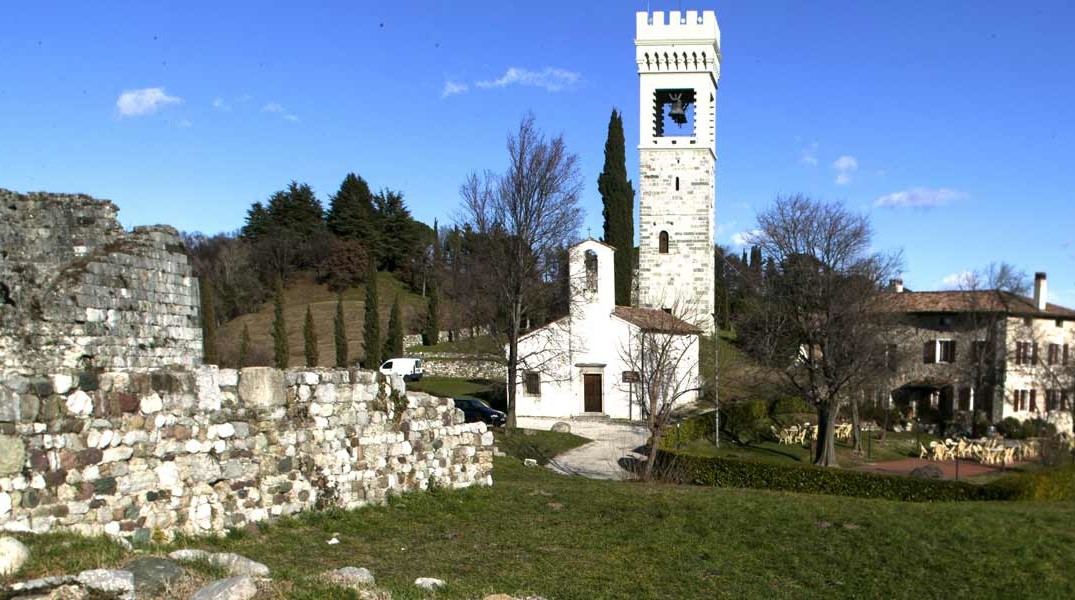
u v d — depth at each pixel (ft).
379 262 380.78
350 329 287.48
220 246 338.75
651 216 230.68
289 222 367.86
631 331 162.71
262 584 28.81
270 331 281.13
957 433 184.03
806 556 48.47
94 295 54.90
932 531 53.72
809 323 132.98
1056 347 205.77
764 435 165.27
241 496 43.21
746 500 61.87
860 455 153.89
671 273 229.66
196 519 40.37
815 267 137.49
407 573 38.58
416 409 57.41
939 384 199.82
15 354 49.47
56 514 34.01
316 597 28.30
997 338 194.18
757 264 204.33
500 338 164.14
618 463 113.60
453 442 61.16
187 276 64.34
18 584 23.98
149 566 28.25
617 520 54.44
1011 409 195.83
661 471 97.71
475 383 216.74
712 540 50.90
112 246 57.62
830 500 64.49
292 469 46.65
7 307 49.62
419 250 375.66
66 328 52.85
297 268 368.68
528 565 42.57
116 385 37.19
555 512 55.93
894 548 50.14
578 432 147.64
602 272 165.89
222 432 42.42
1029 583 44.75
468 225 160.35
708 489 69.51
